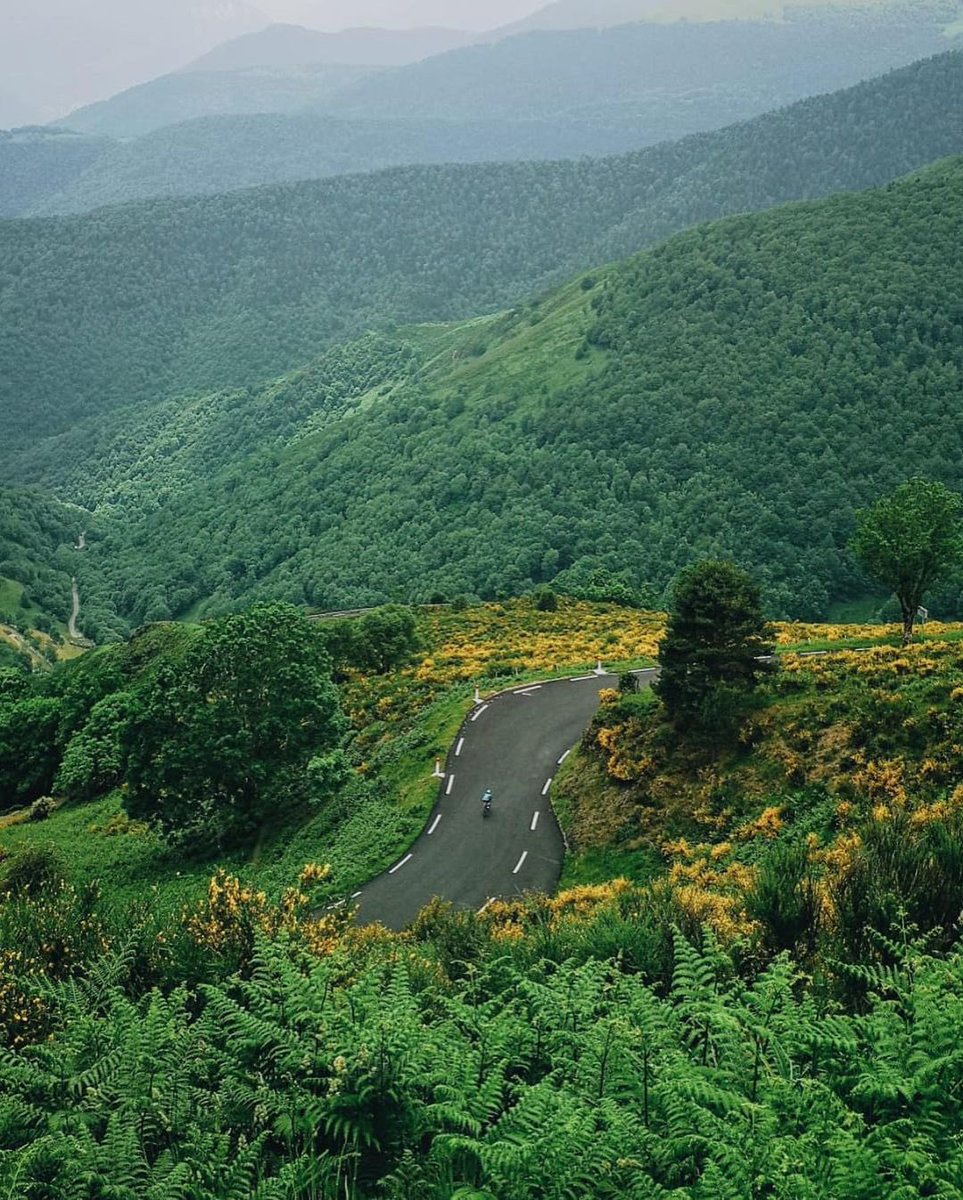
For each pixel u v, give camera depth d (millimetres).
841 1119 6844
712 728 34469
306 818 40625
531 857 33531
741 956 12211
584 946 13156
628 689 42625
